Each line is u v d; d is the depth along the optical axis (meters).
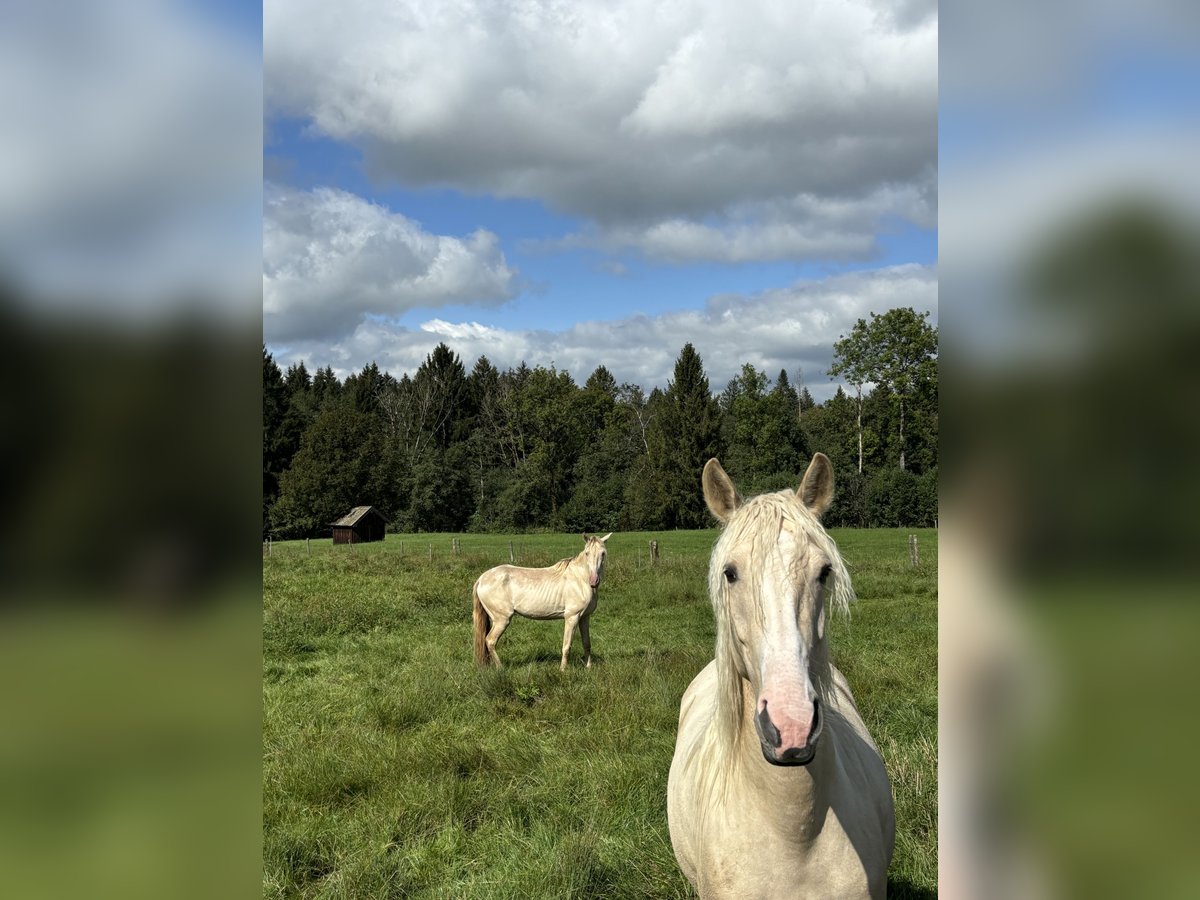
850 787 2.08
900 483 35.94
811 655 1.85
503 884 3.33
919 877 3.02
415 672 7.65
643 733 5.22
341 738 5.29
